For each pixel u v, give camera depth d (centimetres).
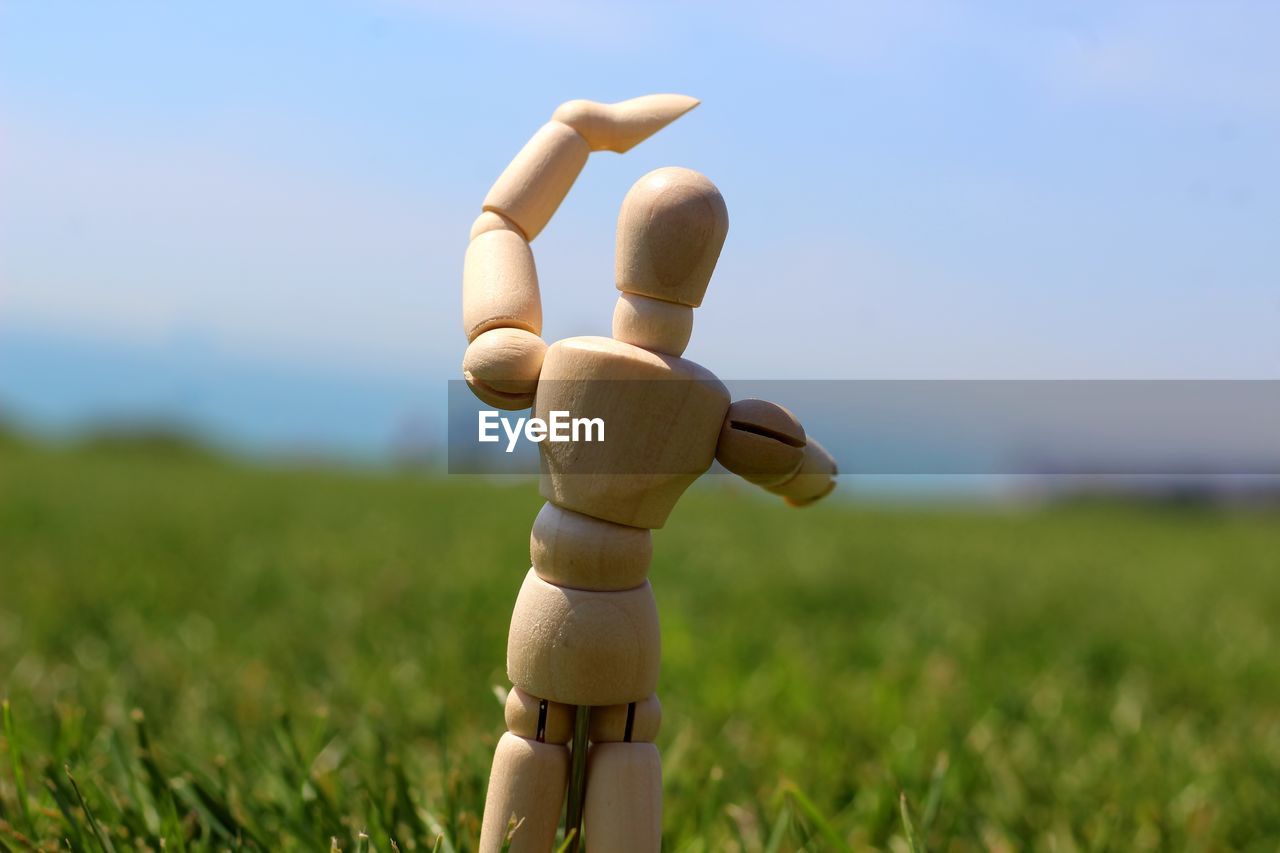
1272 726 81
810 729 73
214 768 63
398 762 58
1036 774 66
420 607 107
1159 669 98
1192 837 61
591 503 46
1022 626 113
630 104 50
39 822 56
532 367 46
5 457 264
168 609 105
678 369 46
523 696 47
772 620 110
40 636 93
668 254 46
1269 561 182
